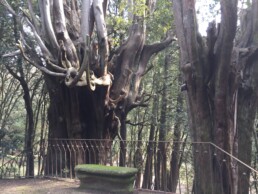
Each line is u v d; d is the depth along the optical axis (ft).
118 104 38.63
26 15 39.37
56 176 33.47
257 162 41.27
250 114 25.84
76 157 33.27
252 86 25.68
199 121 23.17
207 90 23.34
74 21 40.16
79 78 31.45
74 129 36.32
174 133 57.82
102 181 25.35
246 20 28.22
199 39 23.54
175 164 35.94
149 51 42.04
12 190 27.76
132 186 24.94
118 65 39.32
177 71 58.70
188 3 23.11
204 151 22.70
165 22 39.27
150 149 30.68
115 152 39.86
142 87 57.62
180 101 57.67
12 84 59.77
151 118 60.08
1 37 47.70
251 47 26.09
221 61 21.70
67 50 34.86
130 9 35.63
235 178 22.29
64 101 36.50
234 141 23.20
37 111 61.52
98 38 35.37
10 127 64.49
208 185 22.39
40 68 33.27
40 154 37.58
